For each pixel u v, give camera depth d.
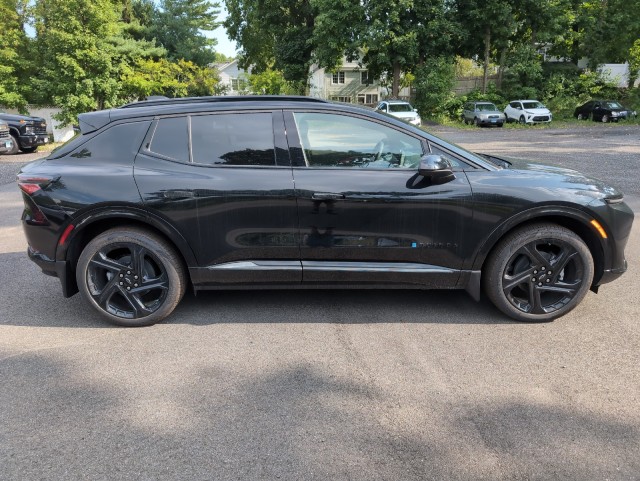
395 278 3.62
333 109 3.58
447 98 32.59
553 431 2.51
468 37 33.19
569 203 3.48
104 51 20.98
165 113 3.61
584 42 35.50
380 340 3.49
